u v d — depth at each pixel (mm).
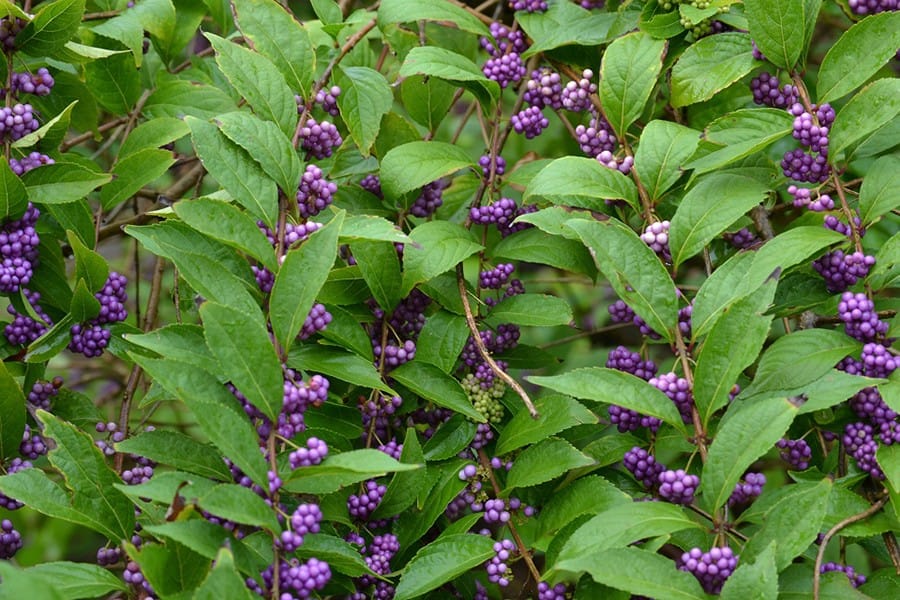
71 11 1018
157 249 926
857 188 1132
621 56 1052
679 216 998
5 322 1035
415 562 958
